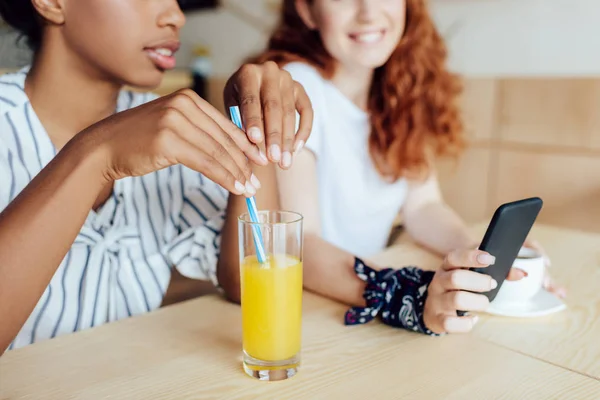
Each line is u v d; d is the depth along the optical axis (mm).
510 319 806
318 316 812
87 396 588
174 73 3051
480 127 2293
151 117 615
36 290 627
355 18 1209
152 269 1053
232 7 3109
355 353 692
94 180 633
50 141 960
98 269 993
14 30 961
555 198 2139
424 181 1399
